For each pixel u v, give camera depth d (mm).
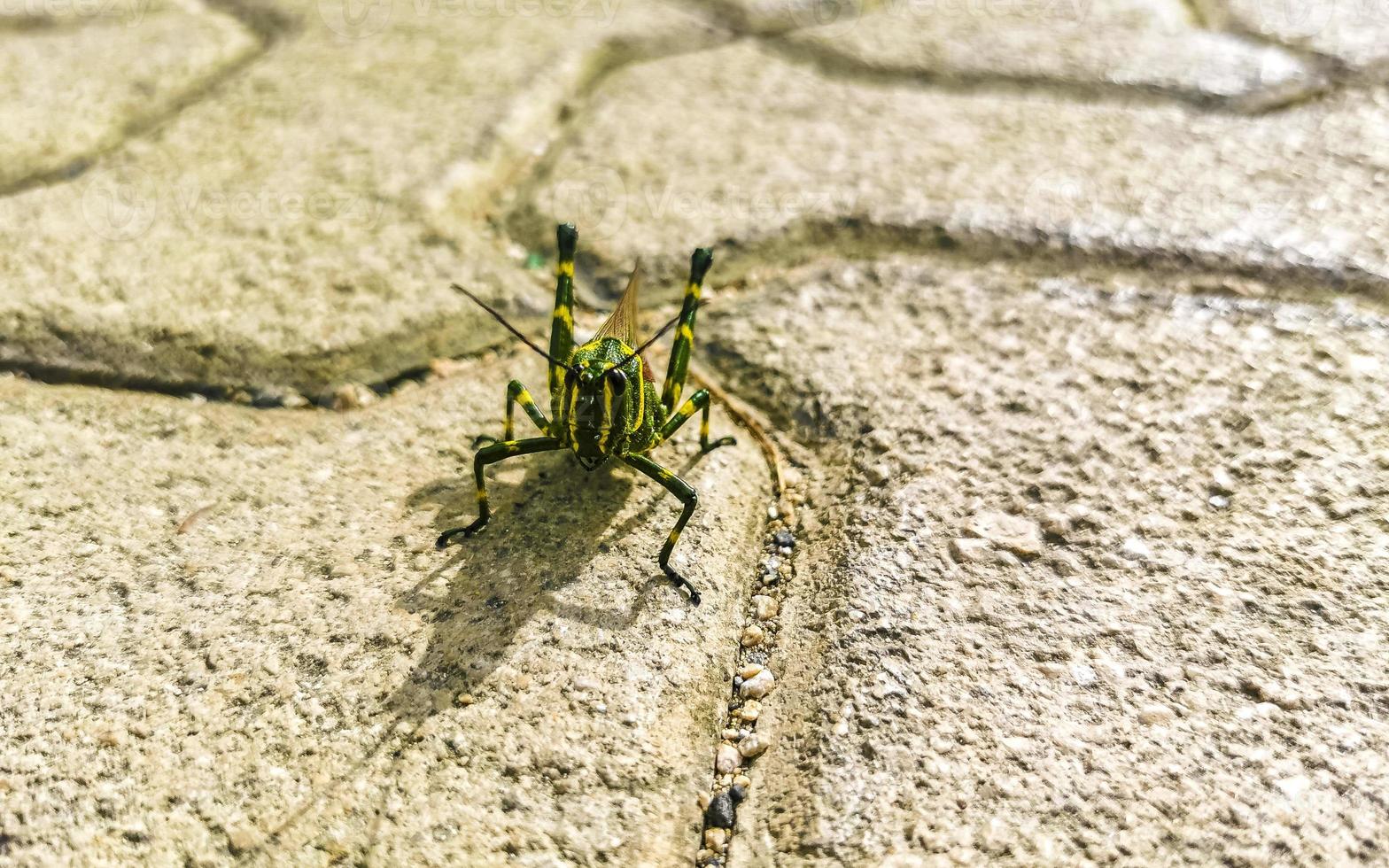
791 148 145
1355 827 62
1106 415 96
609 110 155
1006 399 99
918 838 62
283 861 62
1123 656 74
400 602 79
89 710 70
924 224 126
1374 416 94
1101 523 85
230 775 66
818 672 74
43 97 155
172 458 94
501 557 84
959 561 82
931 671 73
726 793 68
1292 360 102
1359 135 140
